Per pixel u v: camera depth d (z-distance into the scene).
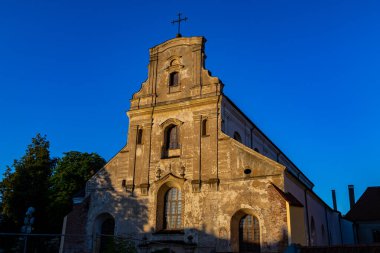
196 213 31.42
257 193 29.81
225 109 34.84
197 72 35.94
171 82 37.22
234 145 32.03
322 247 18.20
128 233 33.31
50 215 46.84
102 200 35.41
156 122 36.16
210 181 31.70
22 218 44.94
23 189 45.59
